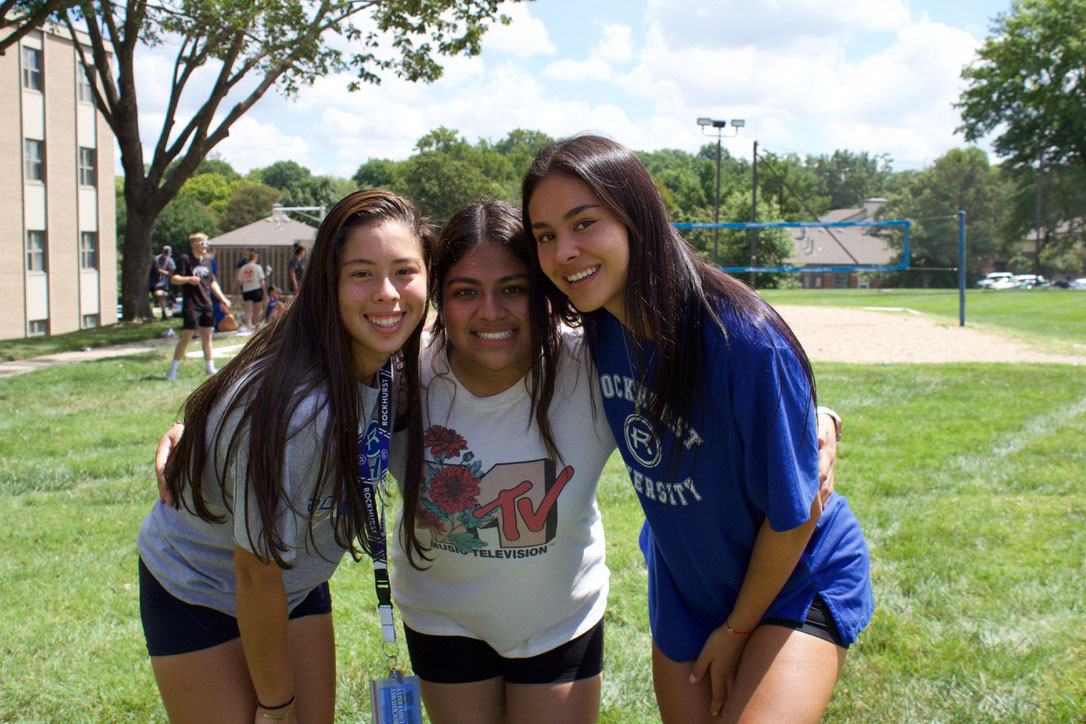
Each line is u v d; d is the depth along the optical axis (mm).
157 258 20969
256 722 2086
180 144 20359
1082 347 14320
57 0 14266
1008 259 72688
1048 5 50688
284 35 15891
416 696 2158
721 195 69688
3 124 31250
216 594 2088
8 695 3029
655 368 1954
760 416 1906
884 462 6094
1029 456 6273
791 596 2111
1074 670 3152
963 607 3672
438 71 16938
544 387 2184
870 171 134375
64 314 34875
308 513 1917
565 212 1897
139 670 3211
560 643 2340
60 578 4008
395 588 2467
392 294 1912
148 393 9055
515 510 2234
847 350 13781
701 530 2127
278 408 1790
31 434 6973
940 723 2857
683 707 2324
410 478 2229
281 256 42750
